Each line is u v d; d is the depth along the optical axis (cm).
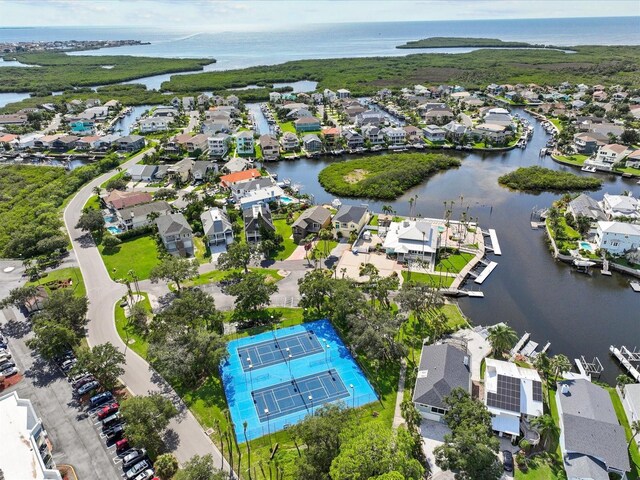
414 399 6366
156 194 14600
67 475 5588
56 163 19012
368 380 7156
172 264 9156
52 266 10694
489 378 6675
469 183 16225
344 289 8225
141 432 5638
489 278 10244
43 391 7019
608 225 10800
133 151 19712
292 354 7744
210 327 8369
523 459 5681
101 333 8319
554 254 11150
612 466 5428
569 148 19000
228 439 6088
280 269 10350
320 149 19762
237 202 14062
